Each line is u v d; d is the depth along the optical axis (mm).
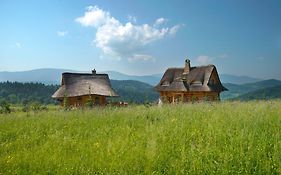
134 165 6109
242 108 12930
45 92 123750
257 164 5711
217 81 53344
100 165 6176
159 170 5891
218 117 10070
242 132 7312
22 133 10570
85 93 47500
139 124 10891
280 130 7965
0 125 12281
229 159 5922
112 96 48719
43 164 6445
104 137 8906
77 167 6137
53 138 9078
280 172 5410
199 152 6434
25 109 22906
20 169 6211
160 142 7648
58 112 16672
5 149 8148
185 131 8539
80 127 10859
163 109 14688
